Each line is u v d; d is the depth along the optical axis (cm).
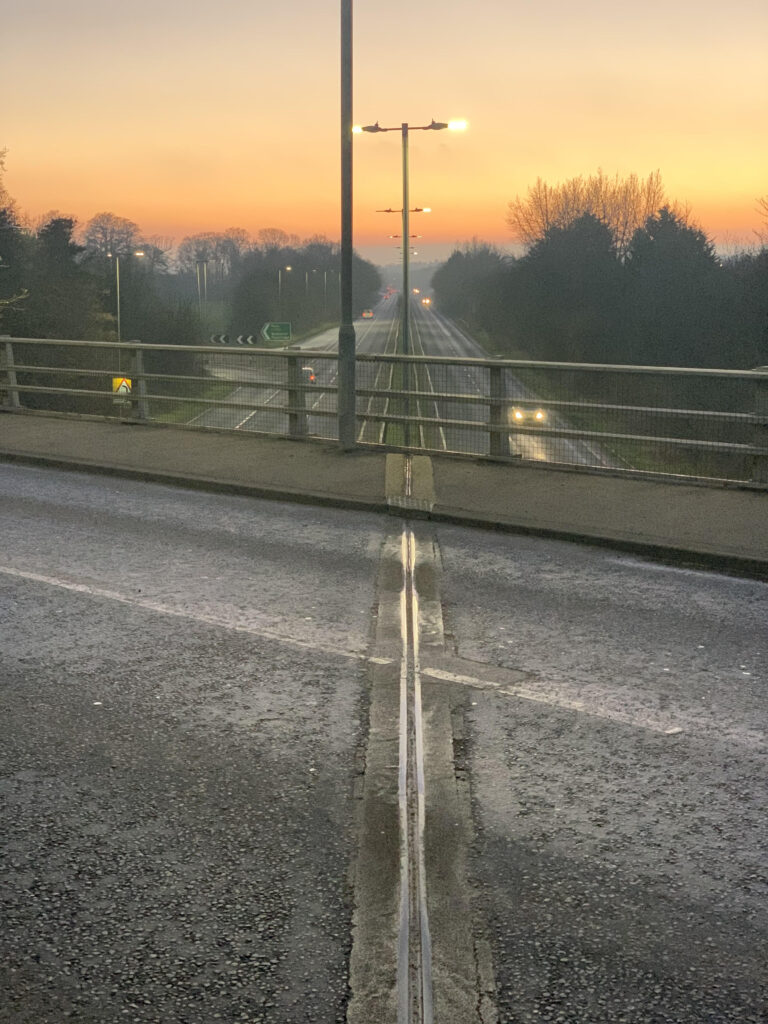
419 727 541
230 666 629
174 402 1580
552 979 343
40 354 2614
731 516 999
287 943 360
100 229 16512
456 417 1343
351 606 754
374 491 1131
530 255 8481
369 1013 327
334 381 1477
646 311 6384
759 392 1098
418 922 373
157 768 493
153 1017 325
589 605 759
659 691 593
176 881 397
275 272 13300
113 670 620
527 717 555
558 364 1239
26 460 1359
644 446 1238
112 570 849
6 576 827
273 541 954
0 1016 325
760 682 608
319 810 453
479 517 1011
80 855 416
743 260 5859
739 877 404
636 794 470
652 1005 331
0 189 5703
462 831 436
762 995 337
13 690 589
